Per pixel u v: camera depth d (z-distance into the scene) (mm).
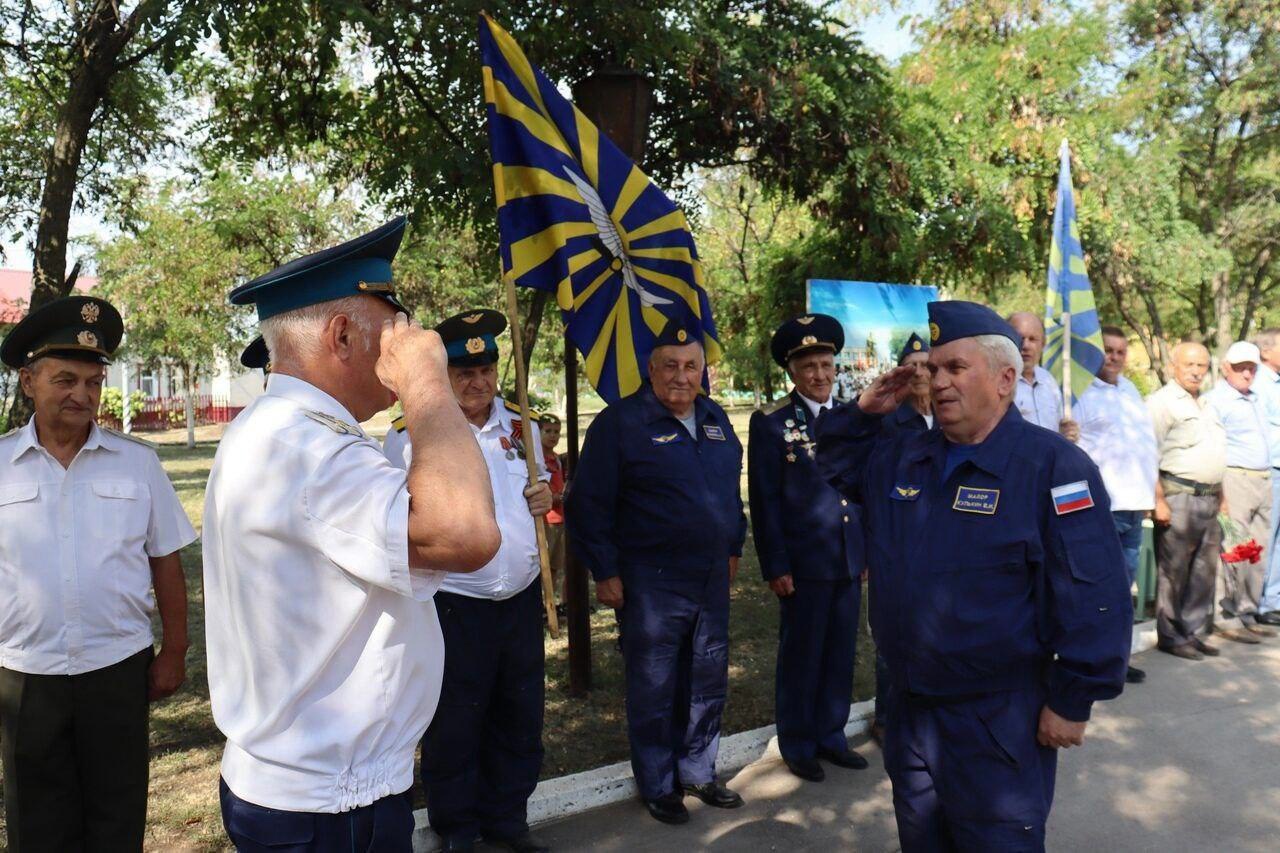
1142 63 16688
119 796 2787
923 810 2518
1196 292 20609
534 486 3172
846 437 3264
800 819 3668
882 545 2613
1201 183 18672
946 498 2484
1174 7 16922
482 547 1458
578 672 5031
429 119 6926
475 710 3232
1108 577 2312
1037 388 5188
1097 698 2311
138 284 17688
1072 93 10367
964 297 13039
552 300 7465
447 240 13898
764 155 7586
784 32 7137
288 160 8461
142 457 2896
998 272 9367
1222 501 5812
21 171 8922
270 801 1576
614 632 6316
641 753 3645
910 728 2531
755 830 3574
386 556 1487
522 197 3689
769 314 9523
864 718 4590
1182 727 4559
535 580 3436
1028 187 9031
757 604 6977
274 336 1714
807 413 4199
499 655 3301
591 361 3736
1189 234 14172
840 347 4219
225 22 4906
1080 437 5543
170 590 2967
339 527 1518
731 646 5910
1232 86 16969
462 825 3289
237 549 1594
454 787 3244
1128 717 4688
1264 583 6496
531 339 6730
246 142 7492
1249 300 20359
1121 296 16703
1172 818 3674
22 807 2684
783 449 4133
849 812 3719
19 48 7102
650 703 3627
